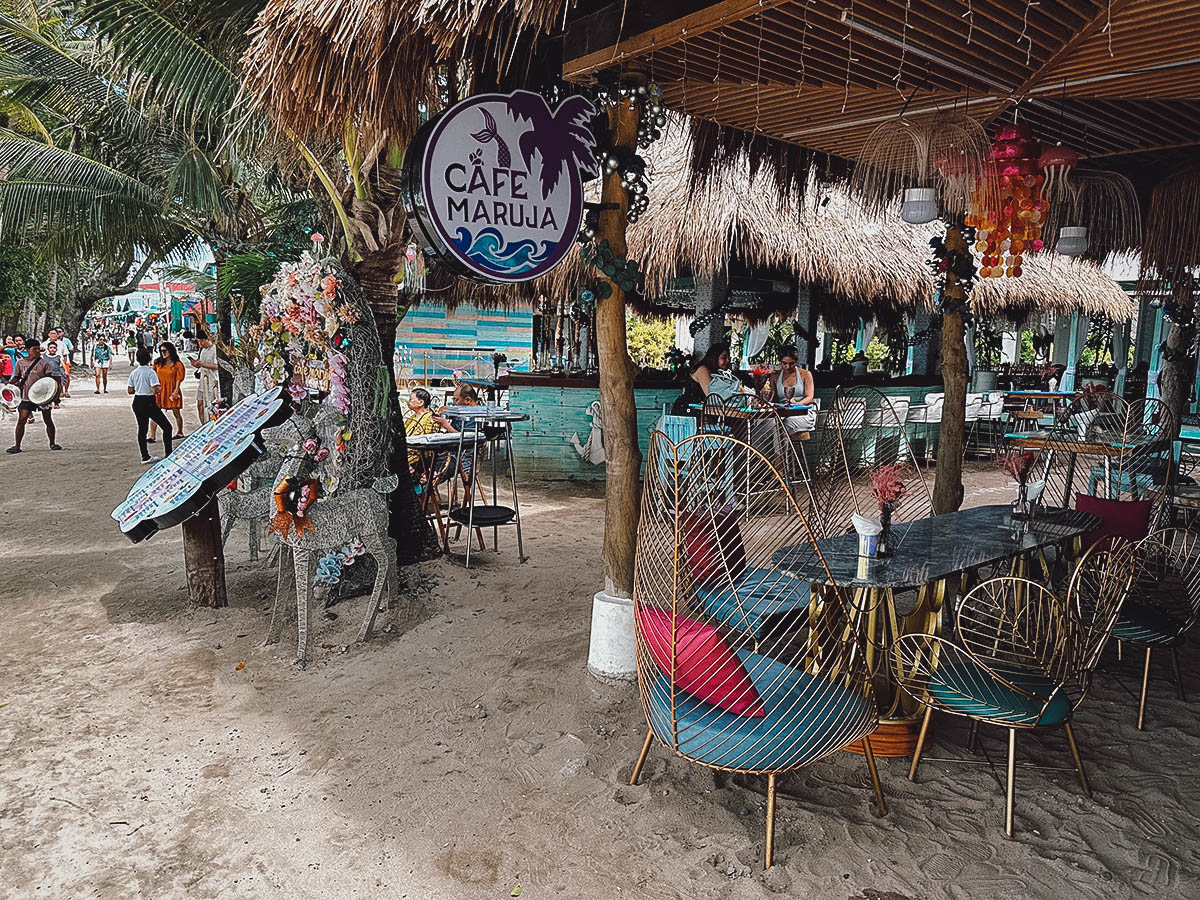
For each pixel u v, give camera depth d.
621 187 4.21
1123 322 15.91
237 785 3.45
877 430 8.04
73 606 5.58
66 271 21.05
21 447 12.46
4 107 12.07
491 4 3.17
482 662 4.64
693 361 10.57
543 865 2.92
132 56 6.28
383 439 5.22
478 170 3.69
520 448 10.49
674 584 2.84
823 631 3.42
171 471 4.74
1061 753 3.66
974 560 3.76
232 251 10.65
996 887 2.78
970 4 3.14
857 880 2.82
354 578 5.73
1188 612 4.20
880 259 10.08
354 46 3.61
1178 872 2.85
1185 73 3.88
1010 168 4.11
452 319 17.45
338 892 2.79
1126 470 6.52
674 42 3.48
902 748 3.59
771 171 5.67
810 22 3.38
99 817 3.22
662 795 3.33
